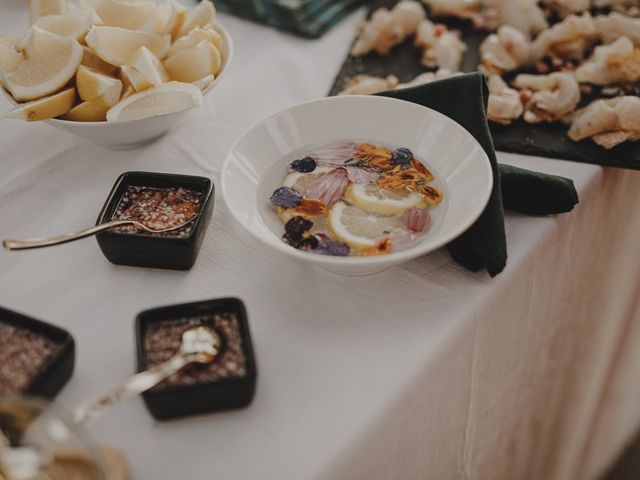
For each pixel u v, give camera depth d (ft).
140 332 1.27
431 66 2.29
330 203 1.52
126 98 1.69
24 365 1.25
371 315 1.44
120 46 1.74
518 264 1.57
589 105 1.94
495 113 1.97
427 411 1.49
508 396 2.07
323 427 1.24
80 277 1.54
